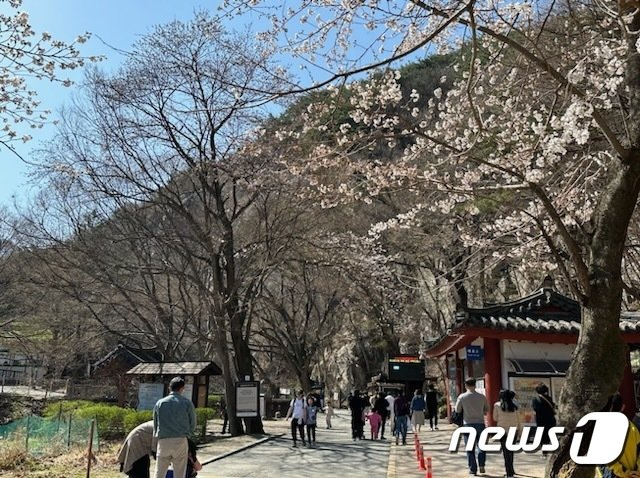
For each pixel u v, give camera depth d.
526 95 10.80
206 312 33.16
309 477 12.16
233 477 12.15
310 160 9.86
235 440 19.92
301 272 32.03
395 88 9.64
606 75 8.70
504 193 13.16
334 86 8.74
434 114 13.56
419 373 33.47
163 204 22.39
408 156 10.34
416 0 7.15
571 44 9.62
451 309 32.56
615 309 6.00
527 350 16.08
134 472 8.46
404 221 13.53
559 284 21.30
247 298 23.97
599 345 5.94
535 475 11.00
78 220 27.41
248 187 21.50
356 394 21.23
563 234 6.41
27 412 30.89
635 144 6.29
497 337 15.83
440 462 13.69
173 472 8.19
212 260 22.56
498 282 28.98
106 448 17.88
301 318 42.56
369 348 48.59
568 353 16.08
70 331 35.78
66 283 27.44
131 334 35.16
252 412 22.03
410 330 40.91
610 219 6.24
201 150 21.86
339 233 25.98
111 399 35.41
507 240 14.37
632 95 6.72
